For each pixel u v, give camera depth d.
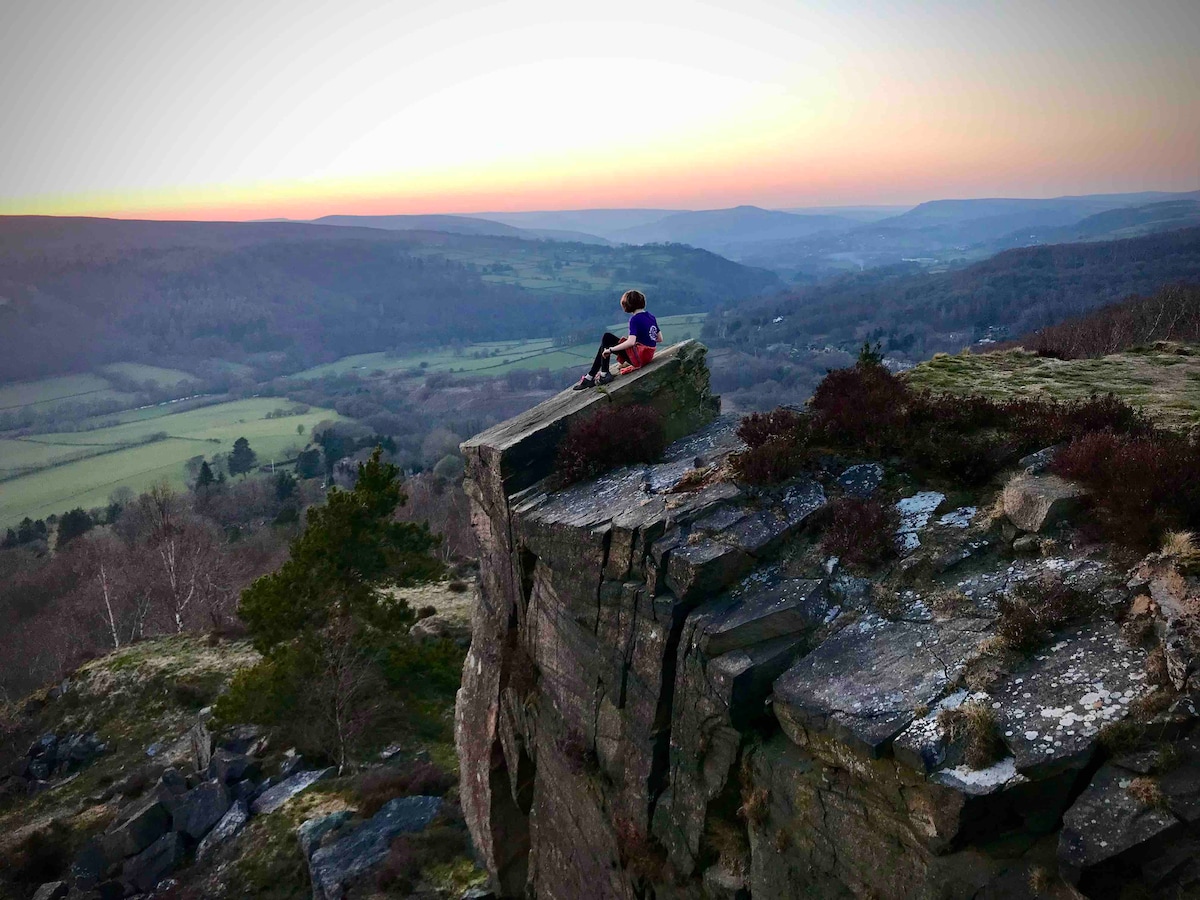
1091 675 6.61
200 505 107.56
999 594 7.90
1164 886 5.32
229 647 47.22
